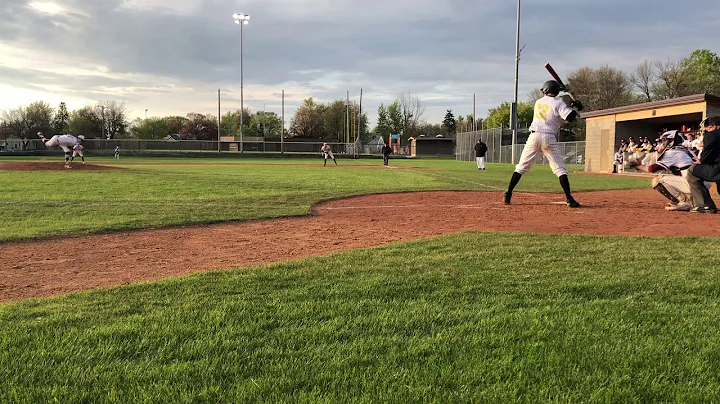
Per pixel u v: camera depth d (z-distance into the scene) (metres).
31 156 46.28
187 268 4.72
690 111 21.77
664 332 2.89
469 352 2.61
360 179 17.56
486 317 3.12
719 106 21.19
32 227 6.86
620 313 3.19
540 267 4.38
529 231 6.63
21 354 2.56
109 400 2.12
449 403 2.10
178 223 7.31
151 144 61.81
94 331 2.86
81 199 10.35
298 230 6.96
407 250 5.17
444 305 3.35
